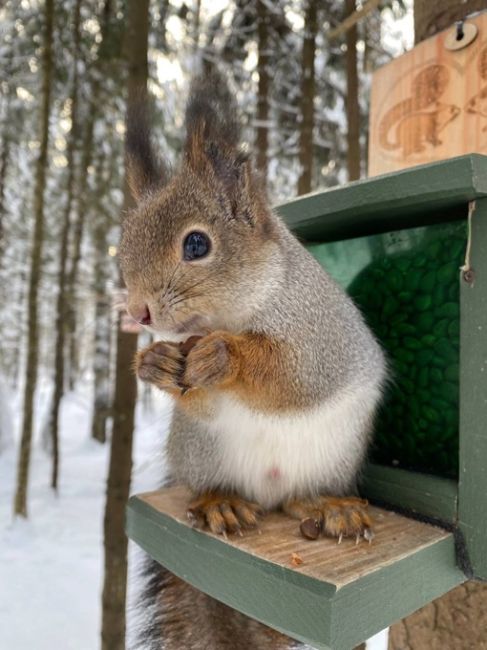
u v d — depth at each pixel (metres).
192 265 0.18
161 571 0.24
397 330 0.24
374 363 0.22
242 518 0.19
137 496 0.22
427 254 0.23
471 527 0.18
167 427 0.25
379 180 0.19
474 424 0.18
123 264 0.19
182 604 0.23
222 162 0.19
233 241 0.18
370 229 0.24
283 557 0.16
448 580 0.18
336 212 0.21
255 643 0.21
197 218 0.18
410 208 0.20
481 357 0.18
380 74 0.28
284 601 0.15
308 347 0.19
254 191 0.19
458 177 0.17
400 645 0.24
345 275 0.27
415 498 0.20
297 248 0.21
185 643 0.22
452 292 0.22
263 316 0.19
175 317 0.18
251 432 0.20
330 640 0.14
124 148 0.22
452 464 0.21
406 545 0.17
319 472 0.21
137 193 0.21
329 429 0.20
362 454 0.21
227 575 0.16
